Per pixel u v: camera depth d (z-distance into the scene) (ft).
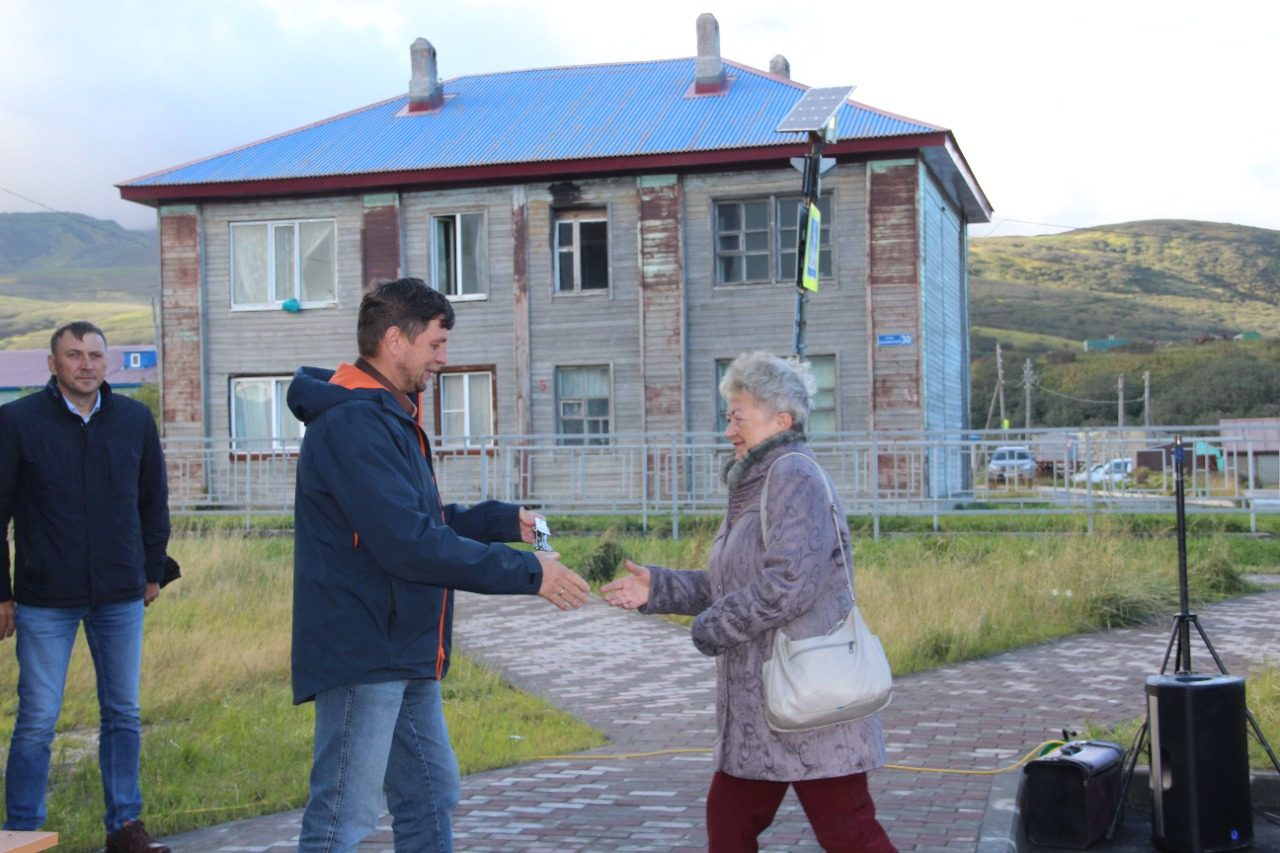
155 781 20.26
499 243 76.69
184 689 27.45
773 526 11.87
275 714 25.52
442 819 12.73
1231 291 608.60
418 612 12.03
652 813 17.92
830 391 71.97
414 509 11.75
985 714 24.20
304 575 12.02
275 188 77.61
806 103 36.42
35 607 16.99
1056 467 51.47
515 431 75.82
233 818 18.85
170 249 79.92
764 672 11.71
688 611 13.26
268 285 79.51
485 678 28.96
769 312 72.79
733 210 74.08
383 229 77.87
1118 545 42.34
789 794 18.85
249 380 79.66
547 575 12.12
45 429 17.02
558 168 74.23
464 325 77.05
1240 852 16.39
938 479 52.08
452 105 87.25
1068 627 33.78
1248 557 46.34
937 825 16.66
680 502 54.85
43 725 16.97
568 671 30.37
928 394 72.90
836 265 71.77
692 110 79.36
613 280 75.00
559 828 17.24
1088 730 21.71
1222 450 49.70
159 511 18.28
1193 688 16.38
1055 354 353.92
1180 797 16.39
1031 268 641.40
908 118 71.20
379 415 12.05
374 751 11.85
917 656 29.89
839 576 11.98
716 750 12.28
